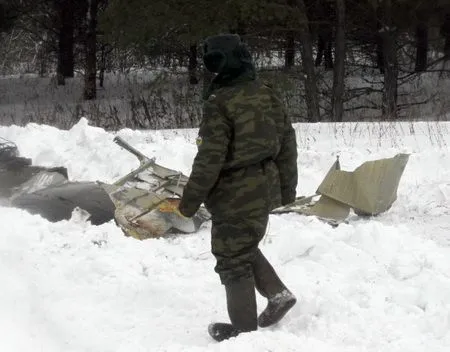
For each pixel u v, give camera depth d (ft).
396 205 24.59
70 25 93.09
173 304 15.52
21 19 92.48
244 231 12.95
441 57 78.89
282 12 61.26
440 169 28.32
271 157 13.33
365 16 70.85
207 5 59.62
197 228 21.57
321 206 22.81
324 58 88.33
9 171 24.99
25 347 13.32
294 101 72.79
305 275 16.99
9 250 17.12
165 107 67.87
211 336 13.74
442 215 23.43
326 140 36.29
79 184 24.20
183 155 29.58
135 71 97.81
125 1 61.11
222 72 13.09
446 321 13.70
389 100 68.49
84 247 18.58
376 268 17.07
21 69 115.55
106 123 60.49
